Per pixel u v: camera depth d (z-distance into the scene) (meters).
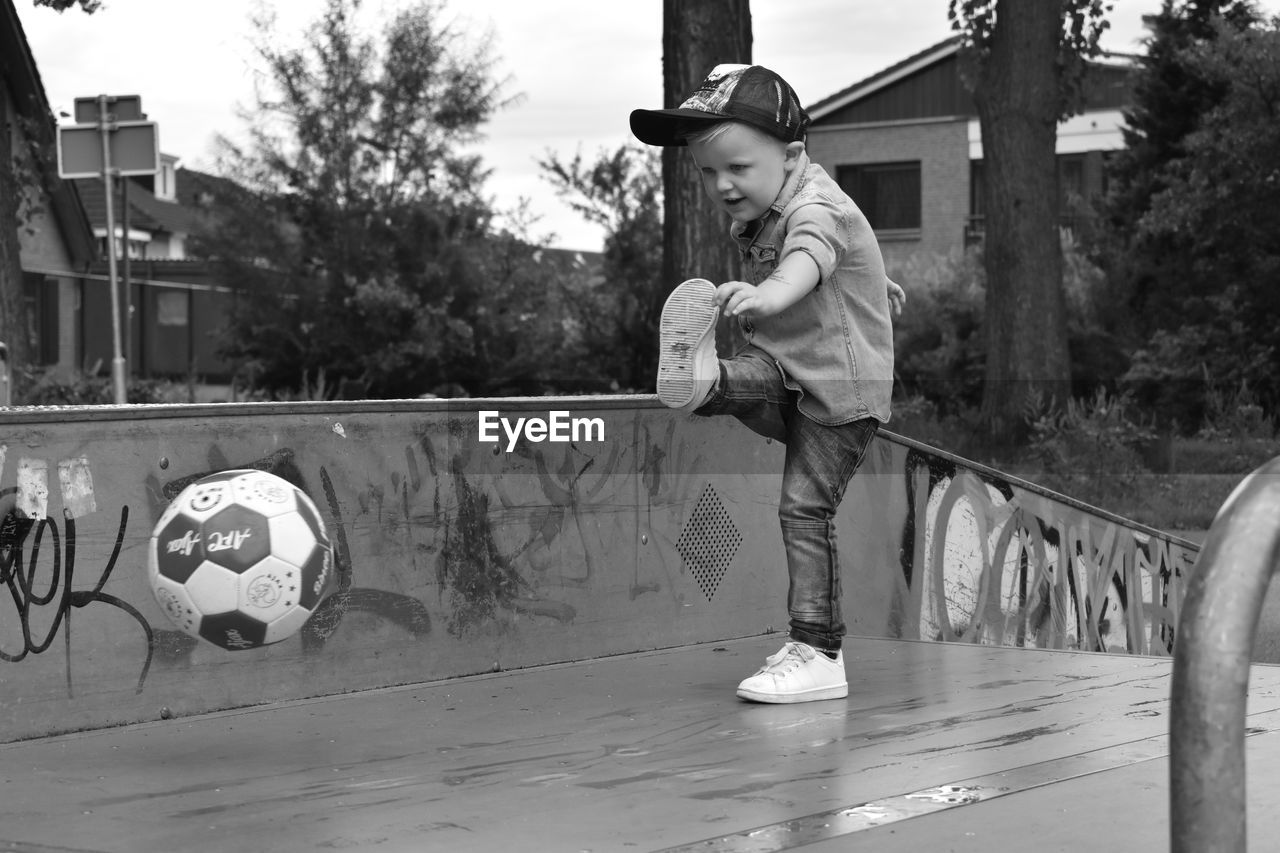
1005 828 2.29
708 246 9.03
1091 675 3.81
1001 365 15.18
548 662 4.09
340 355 21.83
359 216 21.89
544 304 22.39
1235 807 1.60
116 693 3.24
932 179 31.28
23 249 28.23
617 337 20.95
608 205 20.52
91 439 3.22
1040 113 15.34
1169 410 17.48
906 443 5.30
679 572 4.46
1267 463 1.73
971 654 4.23
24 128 17.41
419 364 21.72
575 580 4.18
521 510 4.05
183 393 20.58
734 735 3.06
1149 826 2.30
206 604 2.77
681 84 9.06
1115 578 6.64
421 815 2.42
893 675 3.85
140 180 47.81
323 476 3.61
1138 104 22.80
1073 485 11.40
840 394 3.58
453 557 3.88
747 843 2.23
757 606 4.71
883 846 2.21
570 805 2.48
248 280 21.78
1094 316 19.72
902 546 5.28
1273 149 17.84
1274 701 3.30
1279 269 18.16
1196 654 1.62
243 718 3.31
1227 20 20.50
